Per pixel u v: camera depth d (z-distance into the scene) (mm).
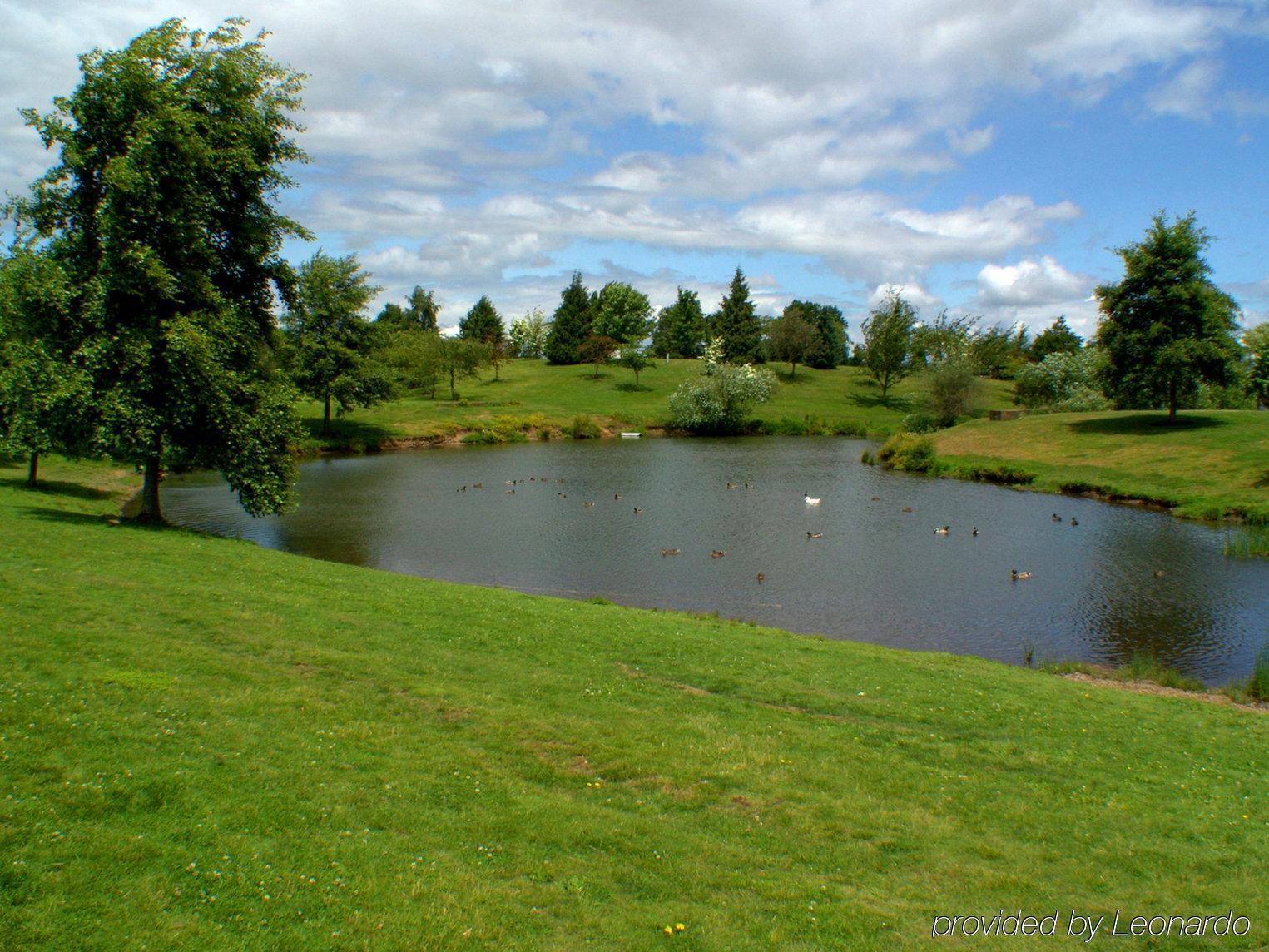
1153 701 19156
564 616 22156
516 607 22469
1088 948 8594
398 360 110500
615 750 12750
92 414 27812
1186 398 83062
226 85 29609
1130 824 11648
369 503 51812
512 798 10750
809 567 36094
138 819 8828
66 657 13062
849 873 9797
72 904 7312
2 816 8367
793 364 149500
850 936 8430
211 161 28469
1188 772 13898
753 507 51625
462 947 7582
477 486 59844
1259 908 9508
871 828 10961
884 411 123375
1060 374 104625
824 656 20359
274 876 8219
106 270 27266
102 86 27547
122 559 21797
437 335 117750
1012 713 16547
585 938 7973
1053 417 82062
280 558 26922
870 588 32656
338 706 13086
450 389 124938
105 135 27922
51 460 52250
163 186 27984
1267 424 66438
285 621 17562
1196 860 10633
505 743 12562
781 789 11922
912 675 19078
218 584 20344
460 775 11250
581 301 157375
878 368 131000
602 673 16891
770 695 16594
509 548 39312
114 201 27109
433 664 16031
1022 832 11195
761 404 123250
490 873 8930
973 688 18281
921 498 55750
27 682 11711
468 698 14258
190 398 28750
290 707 12664
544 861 9297
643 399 123312
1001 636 27078
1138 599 31359
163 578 20016
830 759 13242
